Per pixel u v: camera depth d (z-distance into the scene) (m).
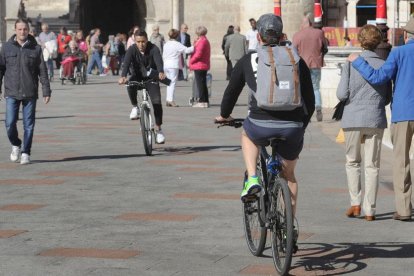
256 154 18.23
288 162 18.39
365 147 22.80
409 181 22.64
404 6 103.25
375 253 19.34
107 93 67.25
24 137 31.83
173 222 22.36
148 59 35.16
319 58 45.22
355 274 17.69
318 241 20.44
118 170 30.47
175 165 31.56
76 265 18.36
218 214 23.30
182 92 68.94
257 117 17.86
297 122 17.88
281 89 17.44
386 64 22.20
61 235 20.98
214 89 73.69
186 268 18.12
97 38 94.56
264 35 17.97
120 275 17.64
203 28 55.16
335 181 28.17
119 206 24.36
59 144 37.31
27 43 31.52
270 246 19.88
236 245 20.03
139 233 21.19
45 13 134.25
